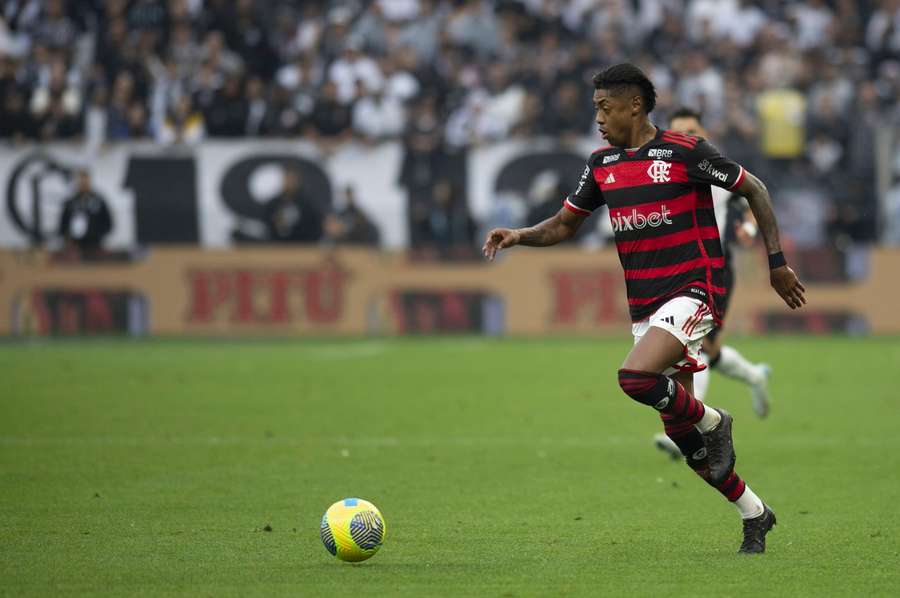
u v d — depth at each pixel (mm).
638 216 22938
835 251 73500
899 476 31938
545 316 73938
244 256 74438
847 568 21688
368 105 77375
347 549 21797
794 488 30406
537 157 74938
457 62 82750
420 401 46125
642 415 42906
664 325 22609
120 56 82375
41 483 30656
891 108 84062
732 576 21047
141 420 41281
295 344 69500
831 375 54031
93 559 22531
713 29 88938
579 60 80500
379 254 74438
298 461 33938
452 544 23969
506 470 32781
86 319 74375
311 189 75312
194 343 70375
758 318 73500
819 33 88750
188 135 78812
